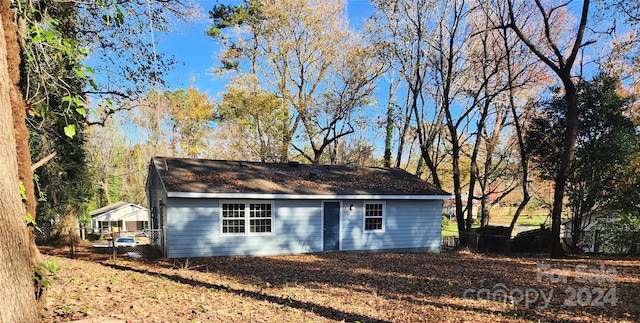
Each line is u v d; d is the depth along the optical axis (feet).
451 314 21.76
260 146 87.92
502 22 55.98
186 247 41.70
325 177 54.29
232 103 82.33
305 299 24.30
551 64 48.52
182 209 41.60
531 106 60.95
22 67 14.89
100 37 29.09
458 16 61.87
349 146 112.37
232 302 21.57
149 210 60.90
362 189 51.08
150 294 20.67
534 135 57.67
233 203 44.04
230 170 50.29
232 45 82.84
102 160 116.78
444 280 31.58
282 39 80.74
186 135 103.71
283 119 84.23
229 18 78.07
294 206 47.01
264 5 76.89
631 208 46.88
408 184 56.18
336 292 26.78
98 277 23.94
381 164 108.37
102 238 73.67
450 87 67.82
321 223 48.29
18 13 12.71
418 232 53.47
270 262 39.91
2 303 7.32
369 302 24.18
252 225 45.01
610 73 52.06
